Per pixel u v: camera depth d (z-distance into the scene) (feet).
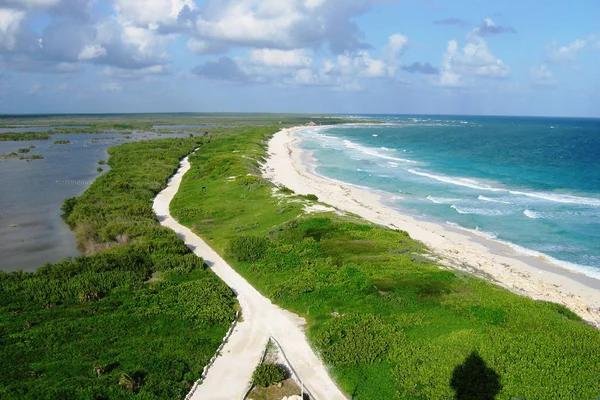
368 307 107.86
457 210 208.44
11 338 95.76
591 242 163.94
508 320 98.63
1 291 118.62
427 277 119.14
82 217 191.31
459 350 87.56
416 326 98.73
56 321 103.96
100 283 122.83
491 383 78.23
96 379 81.51
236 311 110.52
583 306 114.11
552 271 138.62
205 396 78.84
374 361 87.45
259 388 81.15
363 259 132.77
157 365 86.53
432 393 76.79
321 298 113.39
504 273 134.92
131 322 103.86
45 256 162.09
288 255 139.95
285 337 99.04
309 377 84.58
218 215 194.90
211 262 144.36
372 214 199.52
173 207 212.64
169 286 123.34
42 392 76.79
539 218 193.57
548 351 85.97
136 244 148.87
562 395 74.69
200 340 96.32
